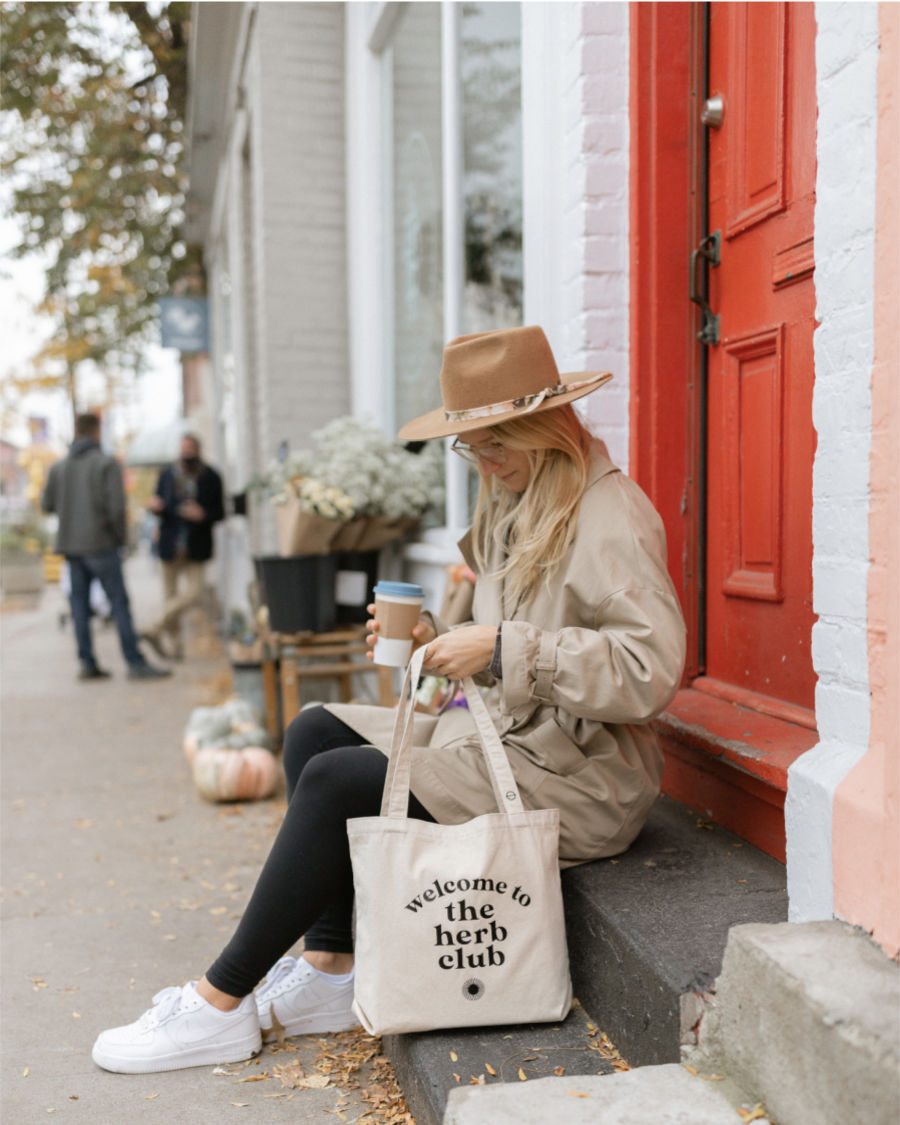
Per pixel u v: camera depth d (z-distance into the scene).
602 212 2.78
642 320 2.71
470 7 4.04
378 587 2.02
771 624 2.41
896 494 1.44
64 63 11.71
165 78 11.95
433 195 4.67
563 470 1.99
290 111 5.89
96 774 4.80
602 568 1.87
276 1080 2.07
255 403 7.83
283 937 2.03
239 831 3.86
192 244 13.62
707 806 2.42
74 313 14.70
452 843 1.84
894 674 1.42
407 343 5.27
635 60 2.67
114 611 7.79
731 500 2.58
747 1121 1.42
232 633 6.42
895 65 1.41
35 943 2.82
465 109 4.15
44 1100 2.01
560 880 2.01
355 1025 2.28
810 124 2.19
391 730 2.25
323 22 5.88
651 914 1.86
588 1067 1.77
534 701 2.01
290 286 5.96
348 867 2.03
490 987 1.82
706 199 2.69
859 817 1.50
